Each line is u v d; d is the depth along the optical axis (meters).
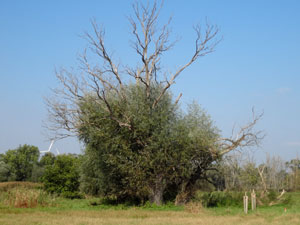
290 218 23.39
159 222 20.59
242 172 43.19
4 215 23.88
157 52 33.75
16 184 55.62
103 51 32.44
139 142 31.66
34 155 97.56
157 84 33.66
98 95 30.48
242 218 23.47
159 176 31.80
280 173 57.47
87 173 41.69
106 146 31.73
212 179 39.84
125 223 19.91
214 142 31.55
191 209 28.23
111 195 35.84
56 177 49.50
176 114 32.91
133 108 31.91
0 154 96.81
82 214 25.16
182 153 30.75
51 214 24.94
